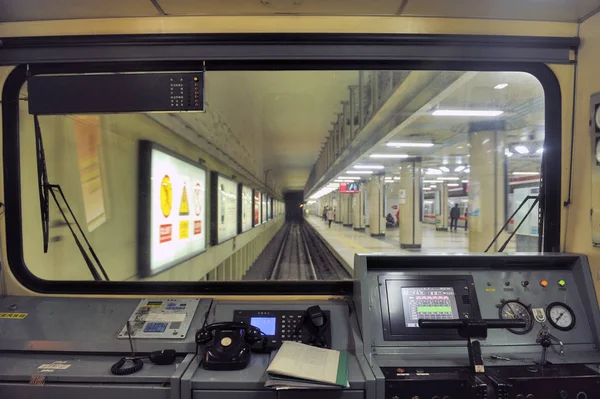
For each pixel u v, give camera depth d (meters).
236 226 6.32
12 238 1.52
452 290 1.33
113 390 1.06
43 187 1.63
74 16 1.47
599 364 1.16
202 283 1.53
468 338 1.12
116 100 1.47
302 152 7.09
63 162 1.89
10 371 1.12
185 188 3.80
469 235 5.57
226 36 1.49
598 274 1.33
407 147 6.55
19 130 1.54
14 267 1.52
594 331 1.28
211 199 4.85
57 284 1.53
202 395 1.03
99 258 2.30
